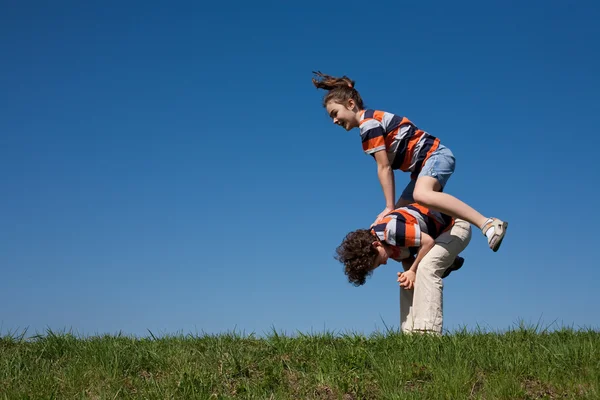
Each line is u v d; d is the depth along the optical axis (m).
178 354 4.91
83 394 4.11
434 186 5.32
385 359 4.49
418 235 5.16
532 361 4.39
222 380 4.39
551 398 3.88
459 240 5.29
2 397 4.08
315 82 5.98
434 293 5.16
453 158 5.51
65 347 5.11
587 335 5.15
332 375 4.30
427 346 4.69
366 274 5.21
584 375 4.14
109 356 4.73
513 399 3.88
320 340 5.25
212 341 5.32
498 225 4.98
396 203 5.89
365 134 5.61
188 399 4.05
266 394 4.15
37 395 4.11
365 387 4.14
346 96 5.82
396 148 5.57
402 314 5.47
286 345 4.98
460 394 3.89
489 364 4.36
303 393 4.14
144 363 4.75
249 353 4.89
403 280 5.28
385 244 5.27
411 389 4.11
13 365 4.66
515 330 5.36
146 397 4.08
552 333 5.28
